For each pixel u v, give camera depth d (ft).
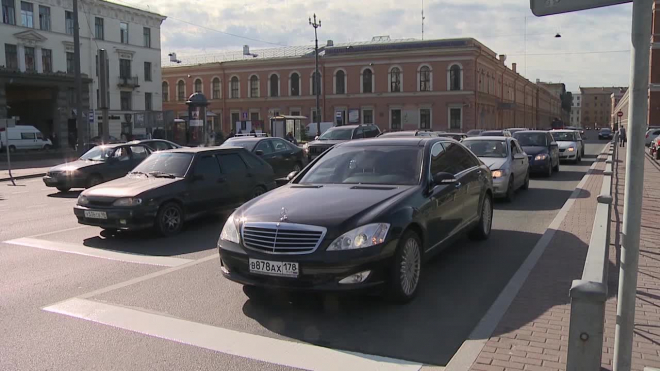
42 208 42.52
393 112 193.47
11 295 19.26
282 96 208.54
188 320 16.56
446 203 21.29
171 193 29.94
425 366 13.30
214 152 34.35
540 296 17.47
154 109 187.42
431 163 21.56
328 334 15.38
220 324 16.21
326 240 16.15
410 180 20.45
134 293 19.31
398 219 17.25
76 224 34.55
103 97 92.12
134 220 28.30
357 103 197.57
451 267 22.33
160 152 34.12
